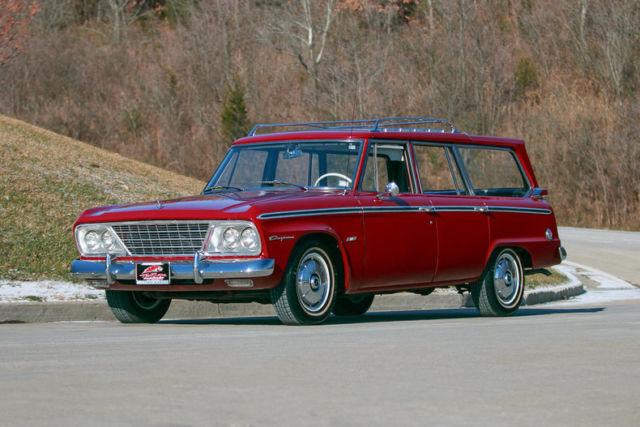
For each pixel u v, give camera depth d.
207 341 13.31
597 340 13.33
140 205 17.77
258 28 124.06
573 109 101.81
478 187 20.16
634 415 7.89
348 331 15.02
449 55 108.38
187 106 118.94
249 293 16.88
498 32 118.62
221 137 110.19
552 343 12.93
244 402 8.38
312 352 11.85
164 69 123.81
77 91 125.12
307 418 7.67
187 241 16.84
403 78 110.00
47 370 10.33
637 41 107.25
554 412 7.99
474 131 105.50
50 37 128.00
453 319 19.14
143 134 116.44
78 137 118.31
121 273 17.34
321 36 120.31
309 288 16.86
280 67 120.75
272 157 18.84
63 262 26.91
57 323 19.59
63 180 38.28
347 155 18.17
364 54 112.56
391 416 7.77
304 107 112.38
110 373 10.06
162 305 19.03
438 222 18.95
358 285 17.61
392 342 13.04
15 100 120.62
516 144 21.16
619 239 58.38
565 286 31.56
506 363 10.90
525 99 110.00
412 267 18.45
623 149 93.44
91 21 144.25
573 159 96.00
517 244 20.50
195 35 124.62
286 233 16.44
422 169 19.20
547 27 116.62
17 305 20.75
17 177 36.38
